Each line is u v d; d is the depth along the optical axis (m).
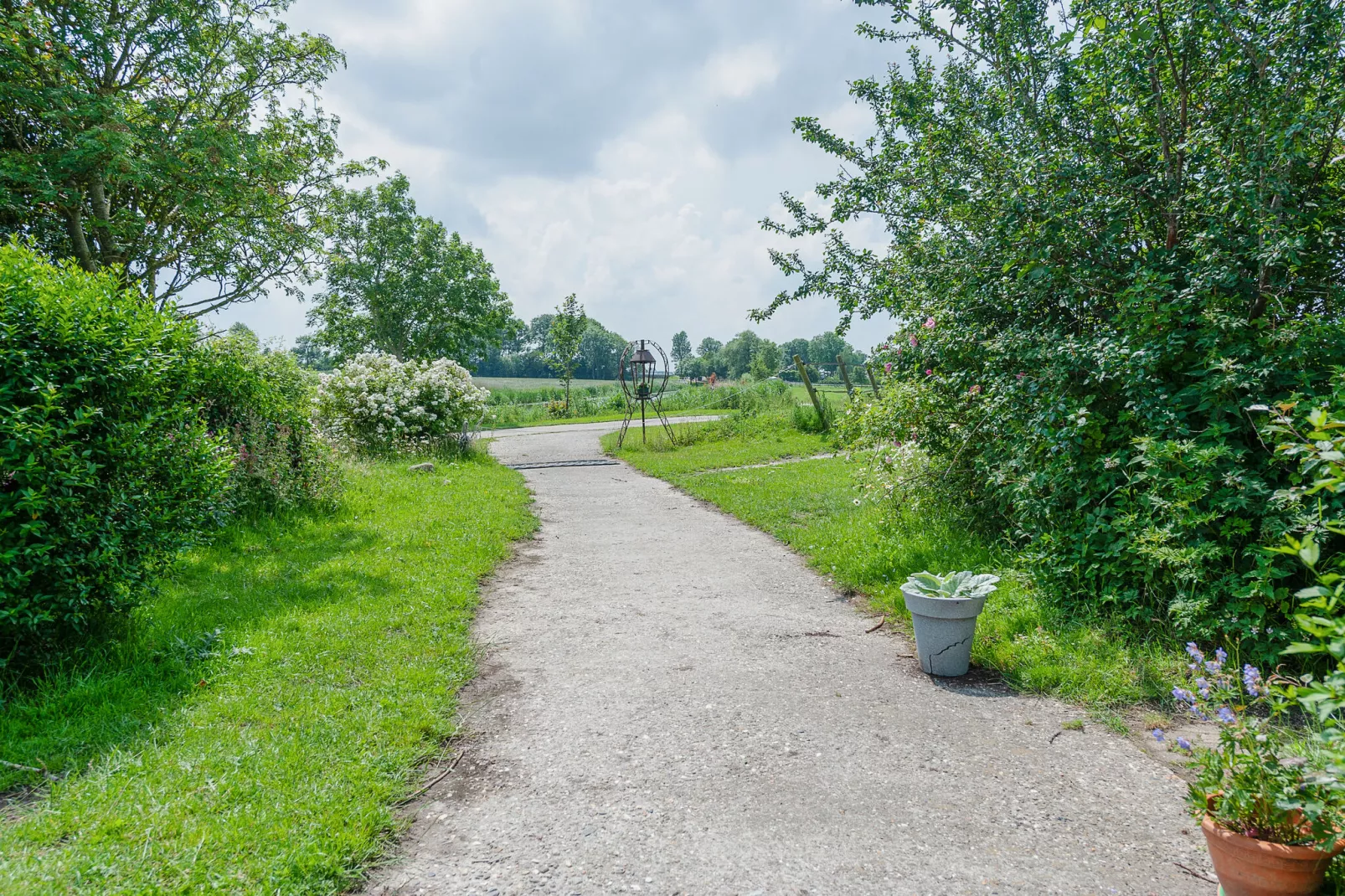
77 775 2.98
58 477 3.78
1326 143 4.27
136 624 4.58
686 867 2.47
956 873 2.41
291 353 11.08
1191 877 2.39
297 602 5.35
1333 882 2.11
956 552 5.99
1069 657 4.11
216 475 4.88
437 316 37.41
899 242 7.16
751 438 18.28
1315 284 4.29
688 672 4.28
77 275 4.55
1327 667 3.53
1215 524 3.97
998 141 5.38
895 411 7.14
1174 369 4.34
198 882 2.33
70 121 12.90
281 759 3.11
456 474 12.21
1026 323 5.54
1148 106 4.89
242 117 17.16
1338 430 2.52
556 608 5.62
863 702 3.85
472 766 3.23
